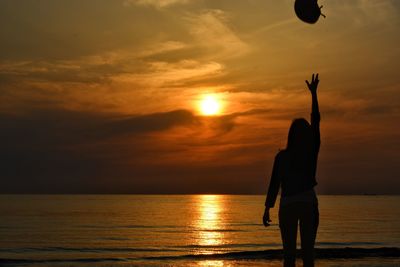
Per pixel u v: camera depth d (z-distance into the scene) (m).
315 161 5.57
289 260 5.52
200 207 167.38
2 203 191.25
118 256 28.48
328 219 82.25
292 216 5.49
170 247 36.03
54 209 126.62
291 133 5.67
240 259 24.61
